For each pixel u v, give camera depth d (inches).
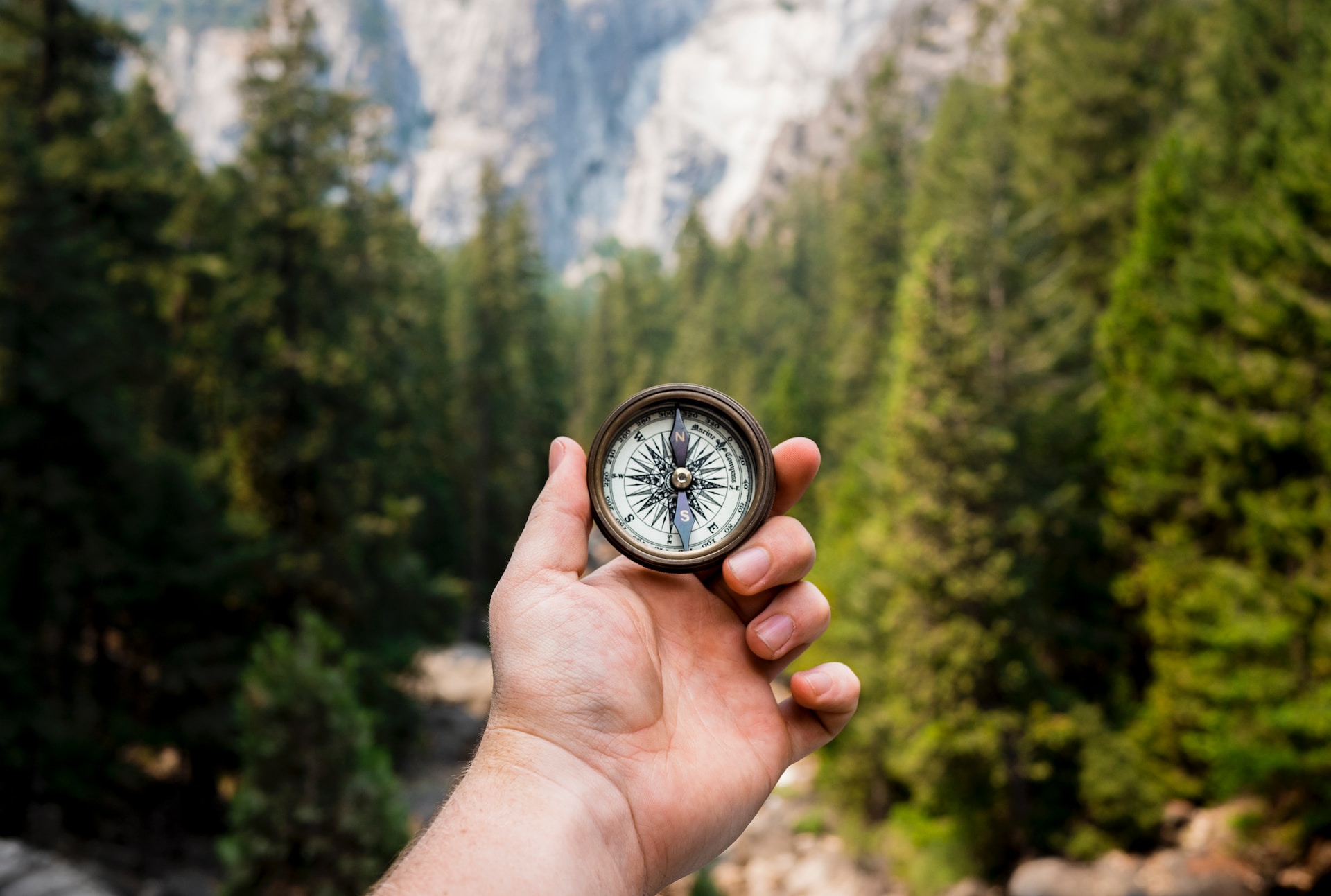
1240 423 722.8
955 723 735.1
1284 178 725.3
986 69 3324.3
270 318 1031.0
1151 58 1290.6
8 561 751.7
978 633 728.3
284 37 1053.2
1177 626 754.8
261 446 1008.2
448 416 2037.4
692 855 87.3
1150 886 666.8
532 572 95.3
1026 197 1240.2
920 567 751.1
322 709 461.7
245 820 445.7
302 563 954.7
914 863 817.5
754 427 107.6
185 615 873.5
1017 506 787.4
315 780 449.4
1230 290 761.6
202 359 1214.9
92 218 907.4
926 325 799.1
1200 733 720.3
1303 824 601.3
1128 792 710.5
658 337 3863.2
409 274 1785.2
